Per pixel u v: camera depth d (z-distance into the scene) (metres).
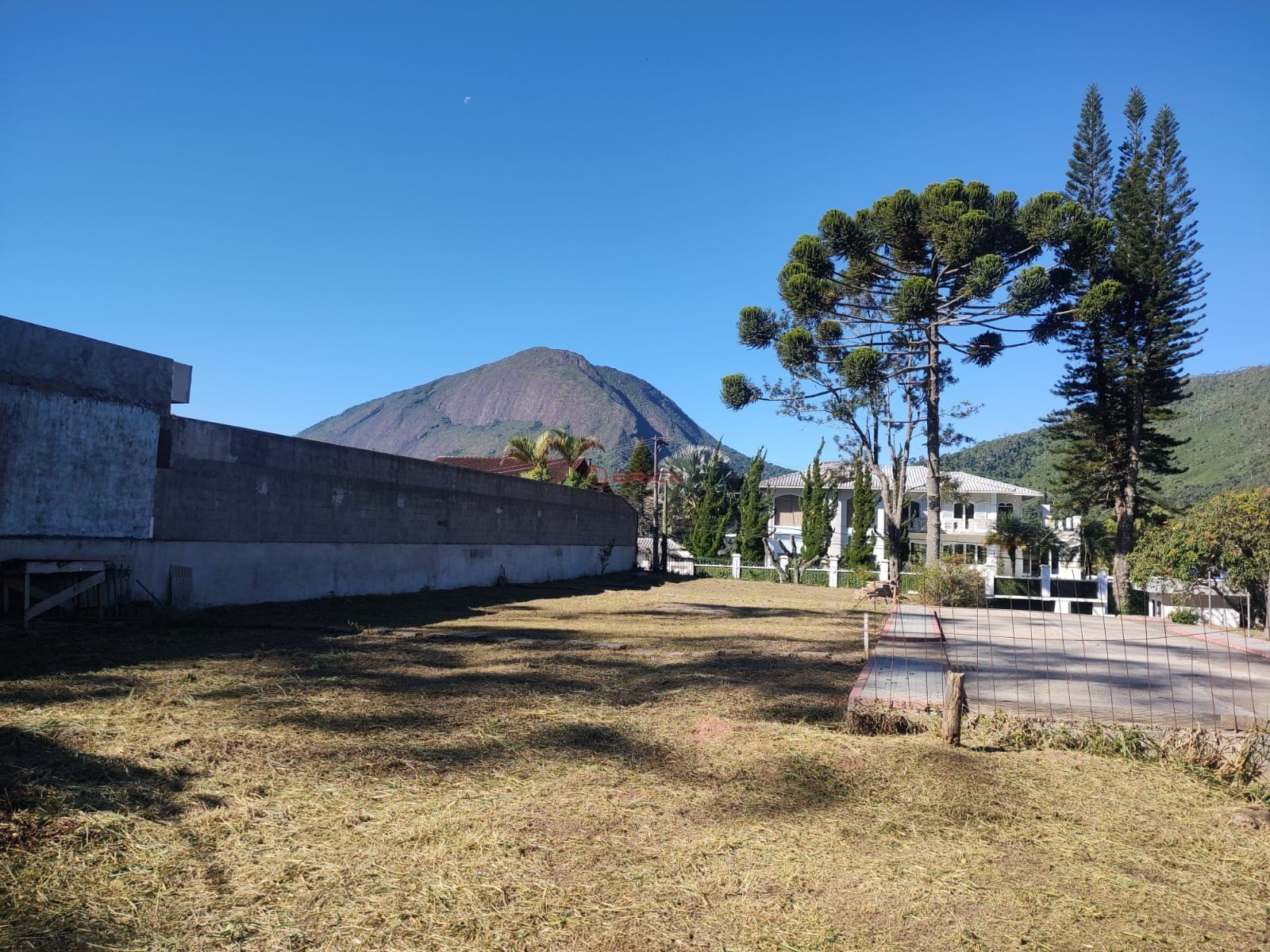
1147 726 6.02
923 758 5.17
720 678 8.45
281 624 11.86
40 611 9.99
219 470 13.35
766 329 25.27
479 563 22.41
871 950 2.84
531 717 6.25
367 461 17.25
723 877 3.40
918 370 26.09
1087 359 27.73
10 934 2.74
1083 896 3.33
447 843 3.66
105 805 3.92
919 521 46.09
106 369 11.44
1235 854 3.87
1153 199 26.11
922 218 24.92
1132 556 19.02
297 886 3.19
